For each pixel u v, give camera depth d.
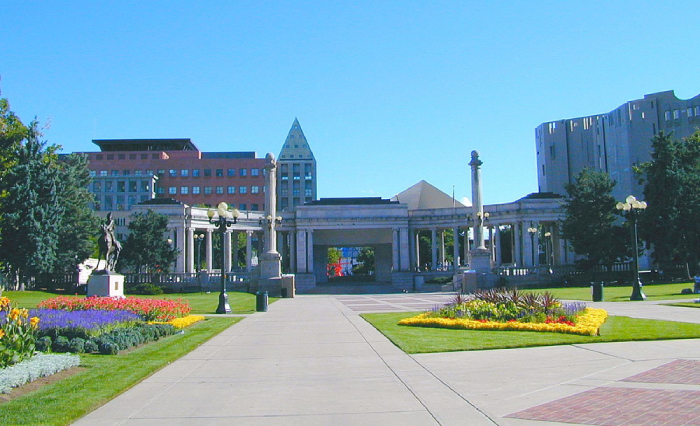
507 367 15.49
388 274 108.56
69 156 91.00
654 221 72.62
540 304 25.58
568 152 166.75
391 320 29.28
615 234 76.50
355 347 20.12
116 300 28.98
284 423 10.73
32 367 14.46
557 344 19.34
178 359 18.23
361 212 101.62
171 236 91.50
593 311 28.52
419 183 123.38
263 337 23.77
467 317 26.36
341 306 44.34
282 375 15.37
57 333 20.31
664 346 18.53
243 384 14.30
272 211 71.19
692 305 35.41
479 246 70.19
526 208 94.00
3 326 15.30
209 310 40.78
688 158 75.19
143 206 91.62
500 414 10.89
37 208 67.12
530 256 93.12
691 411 10.68
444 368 15.59
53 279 75.69
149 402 12.49
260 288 65.88
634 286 42.50
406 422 10.59
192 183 162.88
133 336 20.78
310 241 100.50
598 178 77.75
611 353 17.31
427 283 90.88
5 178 67.56
